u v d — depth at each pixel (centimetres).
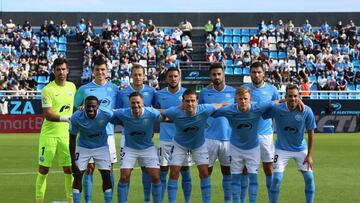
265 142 1210
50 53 4284
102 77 1235
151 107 1148
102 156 1102
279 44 4419
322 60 4212
